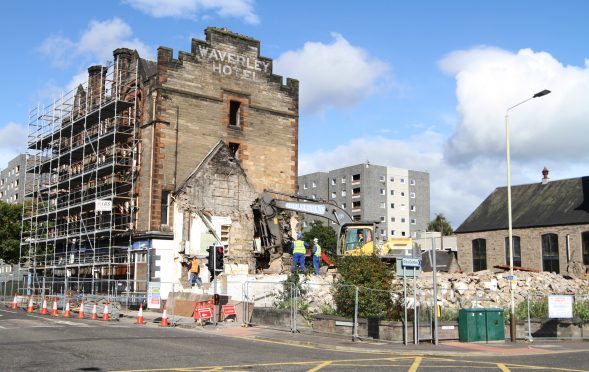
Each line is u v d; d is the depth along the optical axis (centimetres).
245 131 4234
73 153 4578
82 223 4191
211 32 4156
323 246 8825
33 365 1422
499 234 5956
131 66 4222
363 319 2253
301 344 2120
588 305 2633
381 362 1623
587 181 5769
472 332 2227
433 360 1706
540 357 1828
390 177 11638
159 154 3825
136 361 1525
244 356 1683
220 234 3850
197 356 1653
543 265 5612
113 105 4062
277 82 4438
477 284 3278
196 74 4047
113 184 3934
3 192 10719
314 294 2803
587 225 5350
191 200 3788
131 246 3825
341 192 11706
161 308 3434
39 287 4206
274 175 4328
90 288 3841
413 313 2203
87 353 1659
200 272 3719
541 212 5800
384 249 3491
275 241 3788
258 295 2977
